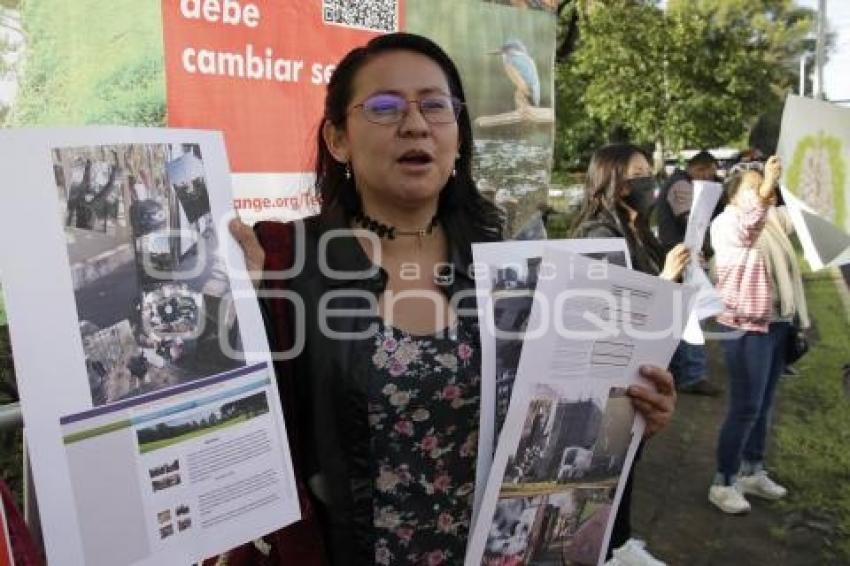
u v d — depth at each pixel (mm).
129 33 1974
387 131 1224
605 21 11438
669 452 4148
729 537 3271
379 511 1208
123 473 989
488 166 3021
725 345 3457
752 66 12273
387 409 1196
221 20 2123
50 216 965
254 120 2211
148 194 1051
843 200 2480
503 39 2994
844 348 6152
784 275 3414
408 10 2609
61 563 936
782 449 4227
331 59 2375
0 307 1696
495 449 1238
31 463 929
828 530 3352
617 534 1503
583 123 12773
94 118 1938
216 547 1058
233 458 1083
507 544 1254
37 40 1839
